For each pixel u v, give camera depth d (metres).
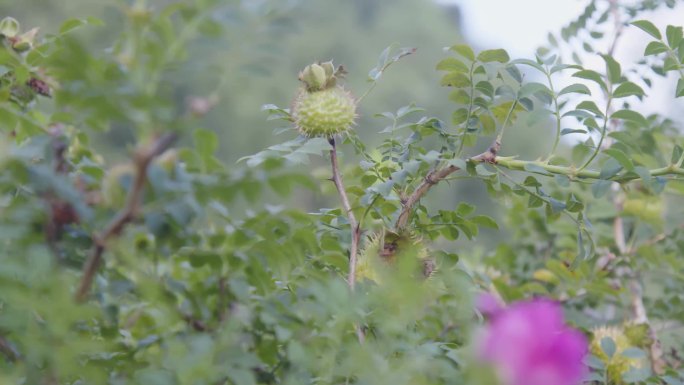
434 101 16.73
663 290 3.02
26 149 1.25
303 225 1.70
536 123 1.91
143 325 1.93
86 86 1.09
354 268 1.71
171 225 1.27
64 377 1.29
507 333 1.19
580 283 2.66
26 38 1.92
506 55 2.01
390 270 1.74
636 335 2.47
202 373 1.22
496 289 2.54
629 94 1.89
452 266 1.92
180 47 1.12
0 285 1.16
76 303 1.16
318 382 1.32
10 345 1.36
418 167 1.85
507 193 2.06
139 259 1.43
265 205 1.67
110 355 1.55
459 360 1.37
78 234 1.34
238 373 1.29
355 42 16.67
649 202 2.96
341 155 2.33
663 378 2.04
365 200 1.82
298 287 1.64
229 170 1.21
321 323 1.37
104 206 1.23
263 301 1.51
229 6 1.14
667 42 1.98
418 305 1.34
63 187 1.16
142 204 1.19
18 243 1.24
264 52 1.16
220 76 1.15
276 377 1.66
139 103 1.05
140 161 1.08
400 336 1.40
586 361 2.06
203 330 1.58
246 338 1.66
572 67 1.94
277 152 1.88
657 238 3.04
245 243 1.48
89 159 1.67
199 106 1.11
